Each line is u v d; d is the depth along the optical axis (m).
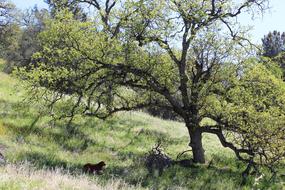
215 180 18.70
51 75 19.03
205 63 20.33
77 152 20.70
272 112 18.69
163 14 19.42
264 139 18.22
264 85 19.48
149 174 17.70
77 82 19.94
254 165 19.11
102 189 9.75
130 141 25.44
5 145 17.66
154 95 22.08
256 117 18.25
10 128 21.27
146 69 20.09
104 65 19.66
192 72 21.50
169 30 19.30
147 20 19.31
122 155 21.64
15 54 67.75
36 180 8.98
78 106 20.72
